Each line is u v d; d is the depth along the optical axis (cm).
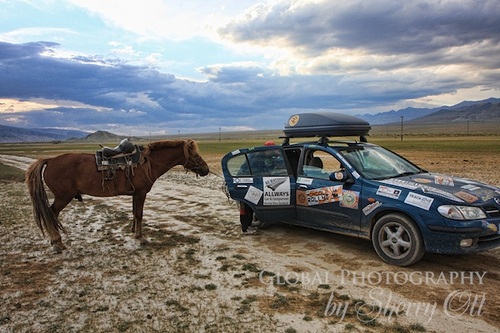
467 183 599
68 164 709
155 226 874
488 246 529
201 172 797
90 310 456
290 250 663
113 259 647
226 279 539
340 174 628
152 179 758
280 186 724
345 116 718
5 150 8925
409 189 564
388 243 579
